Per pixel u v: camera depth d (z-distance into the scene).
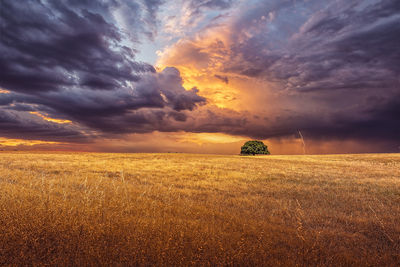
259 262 3.53
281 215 7.60
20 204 5.11
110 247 3.50
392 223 6.83
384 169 27.05
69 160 30.25
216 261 3.36
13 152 48.62
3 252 3.17
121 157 41.00
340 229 6.27
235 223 5.93
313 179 18.25
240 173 21.44
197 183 14.86
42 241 3.63
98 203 6.10
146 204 7.11
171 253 3.40
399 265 4.05
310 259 3.85
